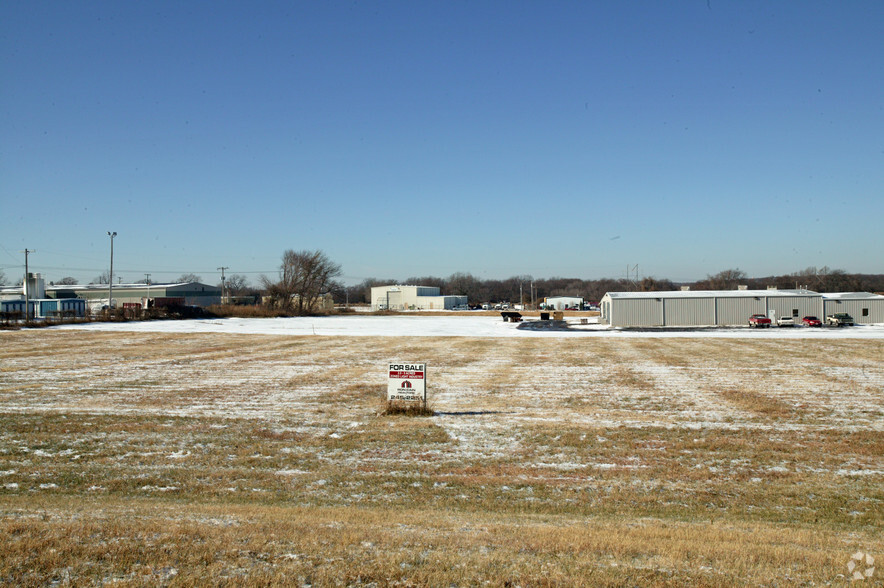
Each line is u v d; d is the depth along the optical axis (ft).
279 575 20.20
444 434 54.29
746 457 47.01
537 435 54.13
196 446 49.44
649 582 20.36
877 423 59.67
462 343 156.97
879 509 35.60
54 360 113.19
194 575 20.22
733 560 23.00
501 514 33.22
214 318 296.30
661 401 72.33
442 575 20.66
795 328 202.18
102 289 418.72
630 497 37.22
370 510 33.35
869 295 223.30
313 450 48.75
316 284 390.21
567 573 21.21
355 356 125.08
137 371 98.99
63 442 50.08
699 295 223.71
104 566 20.86
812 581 20.92
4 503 32.81
